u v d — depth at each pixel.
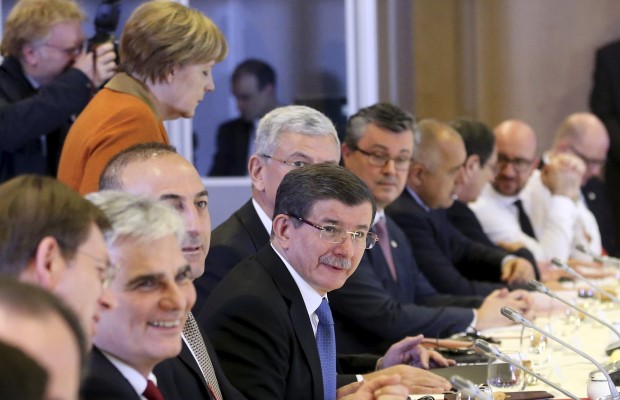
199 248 4.94
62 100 7.70
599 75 15.62
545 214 12.08
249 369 5.10
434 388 5.68
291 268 5.34
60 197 3.22
